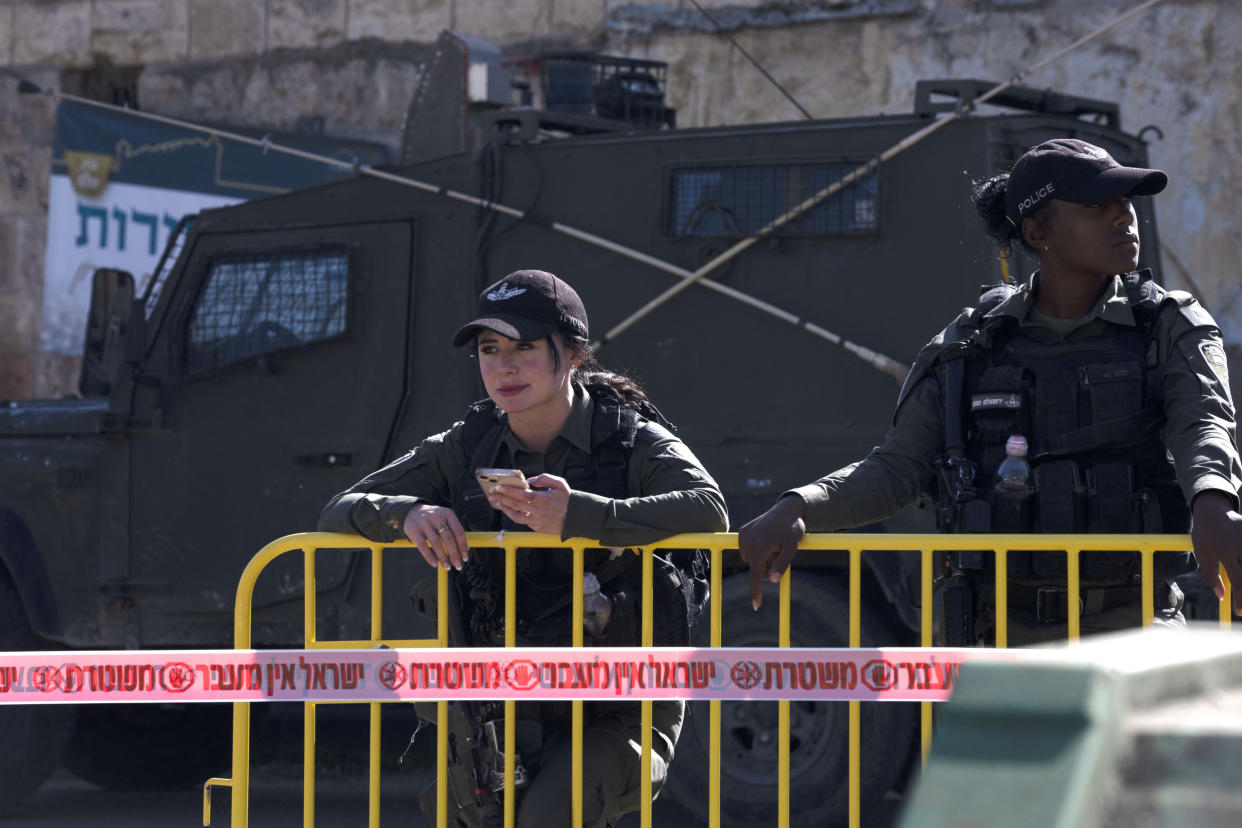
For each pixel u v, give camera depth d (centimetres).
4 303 1716
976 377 424
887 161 798
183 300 901
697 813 777
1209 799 98
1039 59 1393
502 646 430
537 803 405
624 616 423
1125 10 1364
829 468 788
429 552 412
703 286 818
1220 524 366
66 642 894
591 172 847
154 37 1745
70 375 1650
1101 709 98
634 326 827
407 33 1664
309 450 866
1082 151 404
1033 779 95
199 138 1645
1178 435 390
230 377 887
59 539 900
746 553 415
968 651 416
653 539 407
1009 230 443
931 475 435
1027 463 411
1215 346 402
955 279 780
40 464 906
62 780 1127
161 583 882
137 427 889
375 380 863
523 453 431
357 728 1067
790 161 812
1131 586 420
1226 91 1325
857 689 418
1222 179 1326
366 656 426
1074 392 407
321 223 888
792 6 1481
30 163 1748
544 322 413
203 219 913
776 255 809
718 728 442
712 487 422
